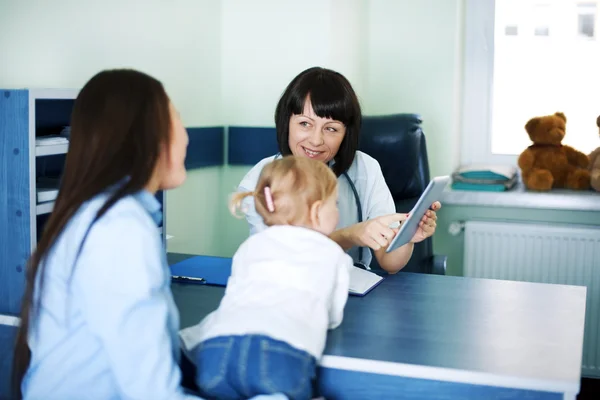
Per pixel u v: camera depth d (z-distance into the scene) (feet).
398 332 4.62
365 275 5.92
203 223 9.37
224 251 10.07
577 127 10.28
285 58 9.45
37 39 6.50
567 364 4.07
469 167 10.26
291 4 9.34
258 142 9.57
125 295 3.60
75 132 3.83
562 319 4.92
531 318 4.95
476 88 10.46
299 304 4.05
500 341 4.46
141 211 3.77
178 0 8.47
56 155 6.52
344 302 4.52
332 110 6.12
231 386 3.89
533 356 4.20
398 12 9.95
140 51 7.80
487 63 10.36
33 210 5.40
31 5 6.42
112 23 7.34
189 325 4.80
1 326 5.10
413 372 4.03
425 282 5.92
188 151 8.68
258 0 9.45
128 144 3.77
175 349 4.09
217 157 9.54
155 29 8.05
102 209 3.66
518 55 10.34
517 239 9.52
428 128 10.08
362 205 6.70
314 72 6.27
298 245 4.31
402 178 8.20
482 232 9.63
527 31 10.25
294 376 3.81
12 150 5.37
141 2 7.75
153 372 3.64
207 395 4.01
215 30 9.45
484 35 10.30
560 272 9.43
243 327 3.88
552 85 10.30
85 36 7.01
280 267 4.20
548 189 9.73
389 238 5.49
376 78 10.16
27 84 6.44
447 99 9.96
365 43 10.10
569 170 9.77
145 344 3.63
